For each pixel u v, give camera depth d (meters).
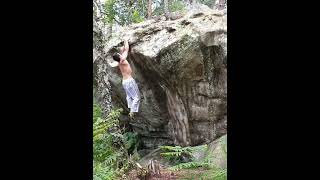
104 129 4.05
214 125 6.32
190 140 6.55
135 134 7.57
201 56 6.05
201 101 6.31
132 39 6.61
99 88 6.04
